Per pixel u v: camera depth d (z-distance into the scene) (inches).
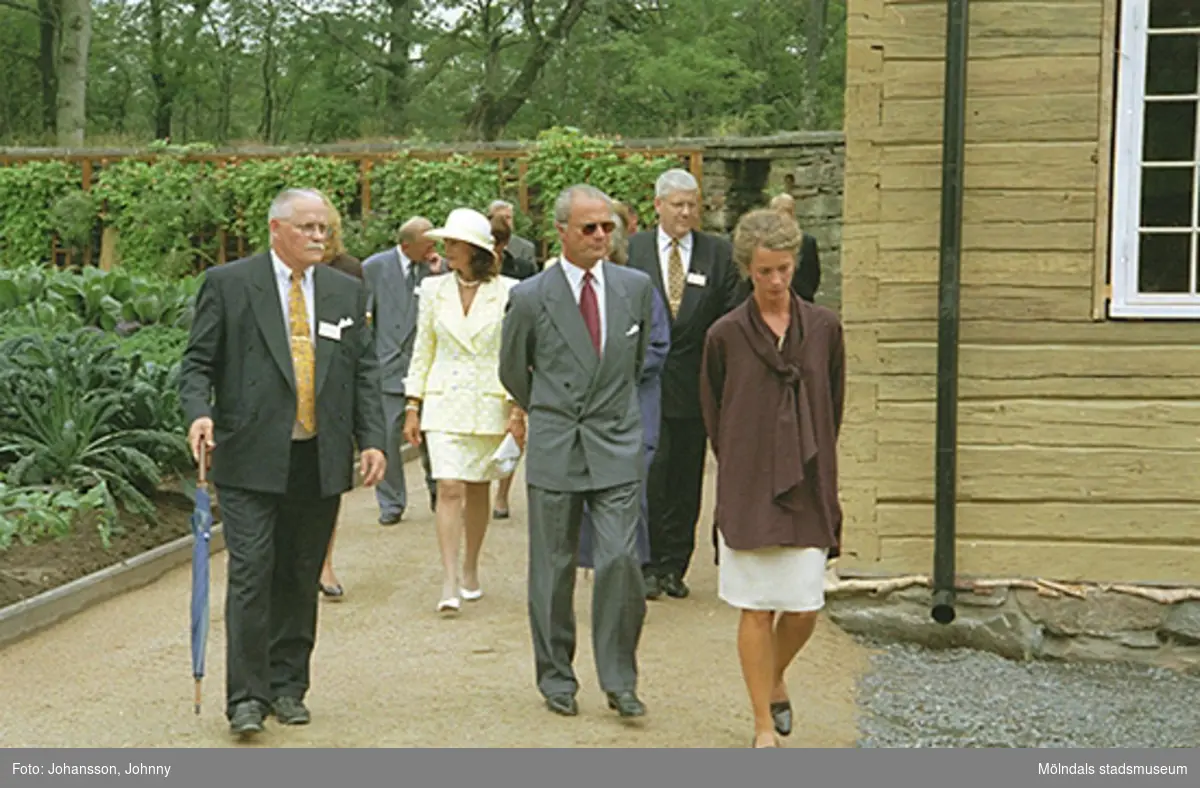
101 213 856.3
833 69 1486.2
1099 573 332.2
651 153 765.9
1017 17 327.3
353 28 1528.1
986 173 329.7
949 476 327.6
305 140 1582.2
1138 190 326.3
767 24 1476.4
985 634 333.7
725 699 286.2
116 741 256.5
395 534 422.3
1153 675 326.0
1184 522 329.4
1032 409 331.6
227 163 844.6
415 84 1557.6
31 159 861.8
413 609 346.9
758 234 246.5
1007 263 330.3
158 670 297.6
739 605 251.4
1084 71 326.3
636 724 269.3
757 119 1409.9
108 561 364.2
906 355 335.0
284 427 253.3
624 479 271.9
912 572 337.1
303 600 267.0
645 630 332.5
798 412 247.0
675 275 353.7
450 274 349.1
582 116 1525.6
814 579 249.8
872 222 334.0
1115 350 328.8
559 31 1505.9
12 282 614.5
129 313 623.8
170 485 434.3
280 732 261.7
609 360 272.7
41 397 414.3
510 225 429.4
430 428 343.9
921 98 331.0
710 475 526.9
